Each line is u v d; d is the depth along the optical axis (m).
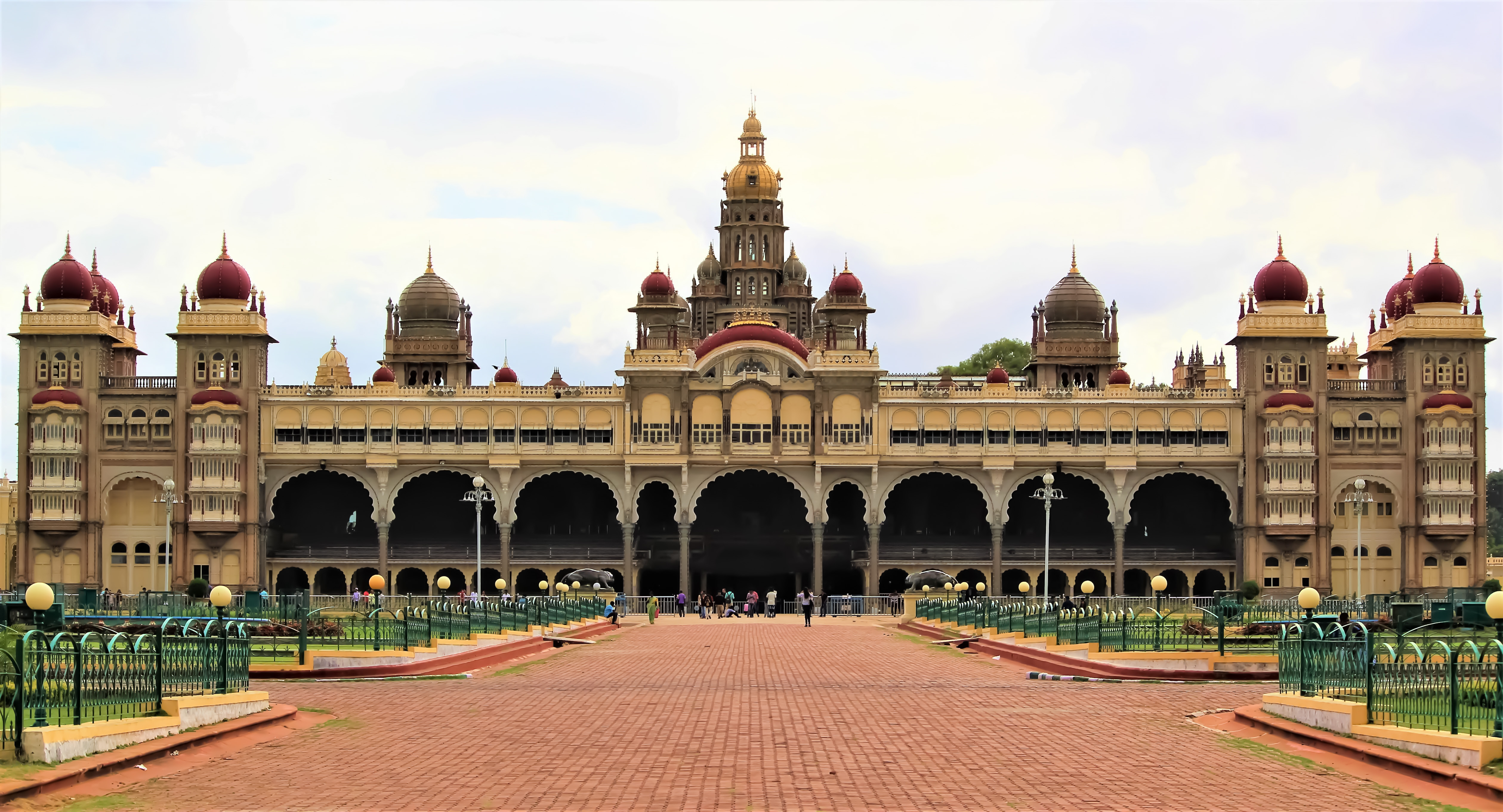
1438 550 105.88
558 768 24.97
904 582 117.56
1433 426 105.81
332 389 108.69
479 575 90.94
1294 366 107.31
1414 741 24.55
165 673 27.64
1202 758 26.06
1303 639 29.55
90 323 107.31
